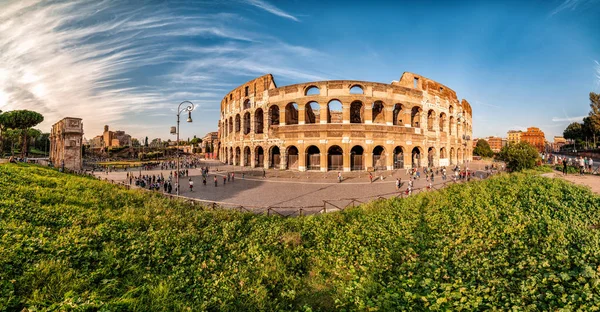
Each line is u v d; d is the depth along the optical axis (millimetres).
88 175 34906
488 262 9344
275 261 10312
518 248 10188
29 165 30641
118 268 8414
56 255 8125
